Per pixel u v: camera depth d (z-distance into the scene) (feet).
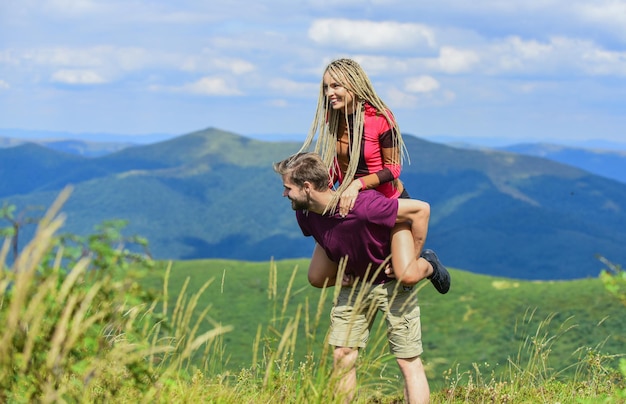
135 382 8.29
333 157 14.39
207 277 309.83
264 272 315.99
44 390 7.01
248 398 10.89
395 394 15.21
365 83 13.75
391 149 14.06
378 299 14.03
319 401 10.09
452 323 256.73
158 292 7.75
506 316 260.21
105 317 7.41
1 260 6.45
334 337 14.17
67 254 6.95
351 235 13.71
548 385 15.94
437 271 14.53
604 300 249.55
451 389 15.33
